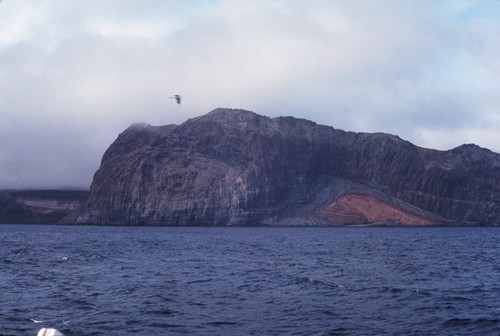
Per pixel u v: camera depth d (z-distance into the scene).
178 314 29.62
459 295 37.12
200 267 58.97
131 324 27.00
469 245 122.62
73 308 31.30
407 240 153.25
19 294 36.72
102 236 174.12
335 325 26.89
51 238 153.75
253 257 77.69
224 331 25.55
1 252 83.94
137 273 51.50
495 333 25.34
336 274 51.97
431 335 24.86
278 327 26.47
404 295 36.88
